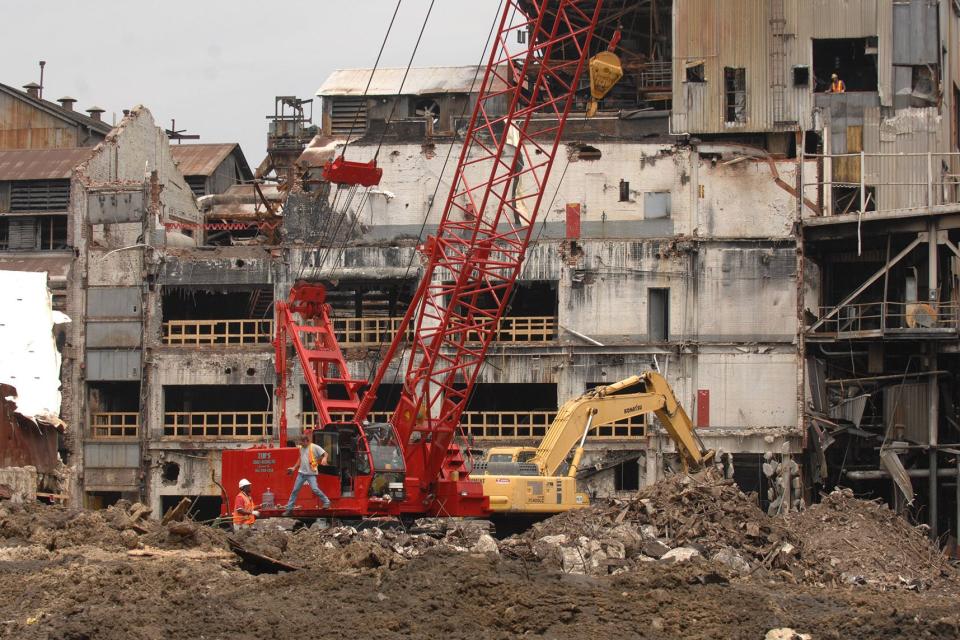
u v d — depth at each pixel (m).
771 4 117.31
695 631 48.31
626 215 114.62
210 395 128.50
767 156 112.88
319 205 118.38
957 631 48.47
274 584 51.59
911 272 107.88
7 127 151.12
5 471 97.38
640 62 126.94
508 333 120.25
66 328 119.56
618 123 119.56
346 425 75.94
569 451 87.44
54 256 128.38
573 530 67.44
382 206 118.31
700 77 118.00
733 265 112.00
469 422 111.50
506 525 85.69
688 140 114.56
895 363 108.19
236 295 129.38
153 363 118.06
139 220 119.88
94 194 120.62
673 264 112.62
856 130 116.62
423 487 79.19
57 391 105.81
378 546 56.84
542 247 114.25
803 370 108.88
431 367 80.81
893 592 62.81
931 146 115.94
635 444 110.31
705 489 69.81
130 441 117.62
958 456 101.00
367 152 119.38
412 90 149.00
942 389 105.75
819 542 71.44
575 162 115.62
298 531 67.50
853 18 116.69
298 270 117.31
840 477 107.38
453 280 114.75
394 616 47.19
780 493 106.50
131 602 49.31
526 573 53.66
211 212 139.25
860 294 110.31
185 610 48.28
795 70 117.19
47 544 59.72
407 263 116.25
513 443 112.12
